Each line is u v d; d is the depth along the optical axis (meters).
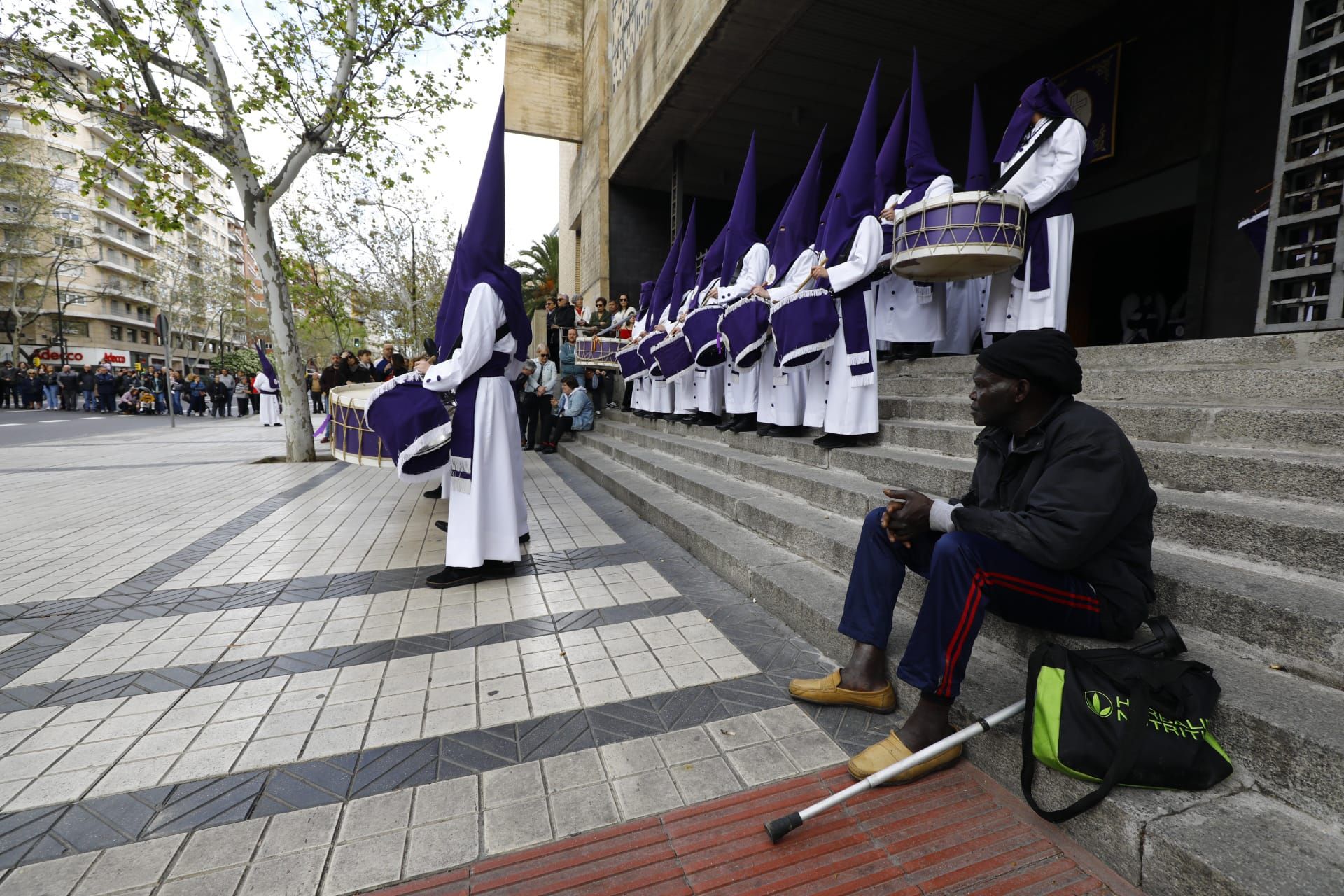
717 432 6.91
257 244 9.38
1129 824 1.60
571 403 11.03
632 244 16.02
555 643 3.11
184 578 4.12
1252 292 6.44
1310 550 2.00
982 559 1.92
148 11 7.61
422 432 3.76
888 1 8.08
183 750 2.25
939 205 3.65
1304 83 2.91
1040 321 4.33
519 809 1.95
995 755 2.05
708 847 1.80
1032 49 8.94
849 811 1.93
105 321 57.47
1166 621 1.89
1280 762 1.58
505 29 9.45
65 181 47.97
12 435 15.61
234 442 13.60
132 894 1.63
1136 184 7.68
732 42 9.13
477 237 3.81
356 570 4.29
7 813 1.92
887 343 6.07
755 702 2.56
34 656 2.98
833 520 3.96
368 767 2.15
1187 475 2.62
